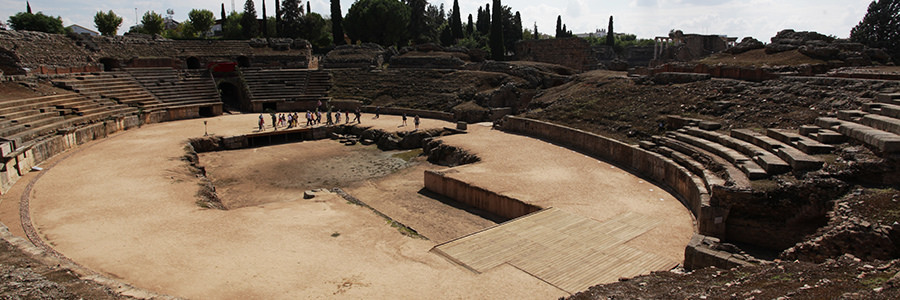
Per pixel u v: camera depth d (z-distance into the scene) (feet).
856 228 56.54
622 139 116.37
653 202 83.35
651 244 65.41
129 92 179.63
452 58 235.61
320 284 52.90
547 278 54.70
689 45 268.21
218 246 62.80
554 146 128.88
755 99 112.27
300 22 325.42
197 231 67.92
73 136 123.95
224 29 357.20
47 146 109.40
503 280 54.08
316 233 67.97
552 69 223.51
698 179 80.23
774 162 72.74
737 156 82.12
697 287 45.32
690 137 100.73
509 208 85.71
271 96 208.23
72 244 62.34
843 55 132.05
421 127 157.38
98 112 150.20
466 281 53.83
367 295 50.52
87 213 74.59
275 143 155.02
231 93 232.32
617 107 137.18
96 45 202.90
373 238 66.49
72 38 198.49
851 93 96.32
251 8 325.42
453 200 97.40
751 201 67.97
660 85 145.28
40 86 154.20
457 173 101.60
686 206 81.41
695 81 139.74
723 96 120.06
